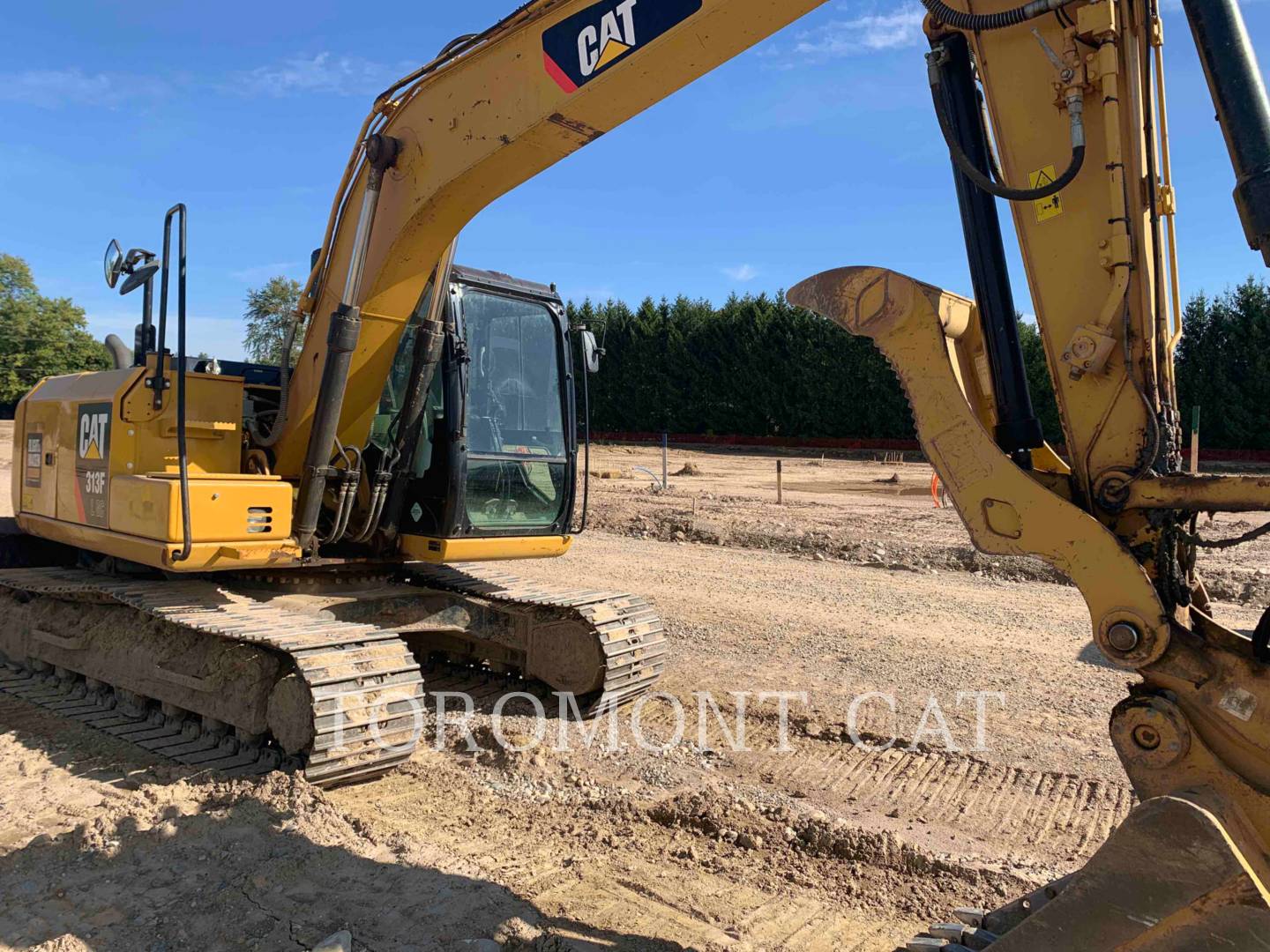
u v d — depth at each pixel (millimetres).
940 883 3859
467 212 4949
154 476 5344
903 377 2928
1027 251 2908
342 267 5426
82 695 6312
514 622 6570
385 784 4922
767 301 45000
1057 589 10328
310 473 5410
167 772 4902
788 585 10516
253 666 5051
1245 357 33875
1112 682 6754
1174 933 2250
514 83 4395
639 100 4137
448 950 3248
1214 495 2617
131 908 3482
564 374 6574
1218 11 2537
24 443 7391
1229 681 2535
